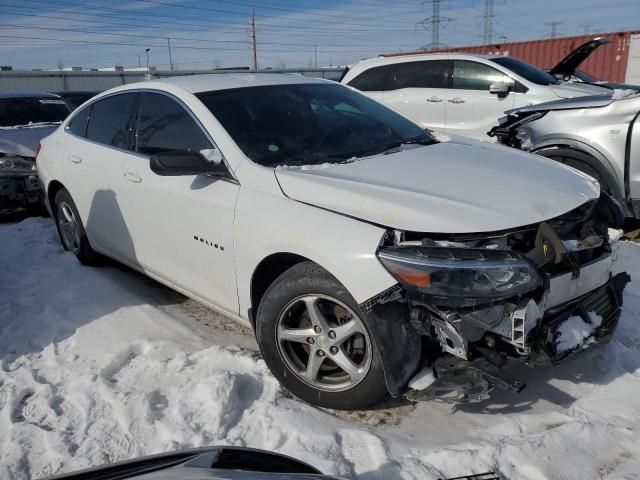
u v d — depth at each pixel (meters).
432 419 2.71
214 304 3.31
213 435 2.61
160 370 3.13
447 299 2.31
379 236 2.43
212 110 3.32
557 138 5.23
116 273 4.62
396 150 3.29
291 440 2.56
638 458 2.39
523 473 2.33
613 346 3.18
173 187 3.34
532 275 2.33
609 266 2.88
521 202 2.59
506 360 2.42
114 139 4.05
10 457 2.54
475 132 7.79
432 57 8.21
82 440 2.62
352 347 2.65
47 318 3.83
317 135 3.36
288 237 2.65
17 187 6.41
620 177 4.94
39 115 7.91
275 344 2.83
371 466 2.40
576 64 8.05
